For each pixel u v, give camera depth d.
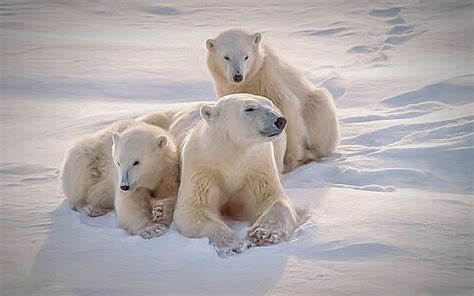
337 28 30.98
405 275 7.40
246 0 42.84
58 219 9.65
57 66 23.47
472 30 27.80
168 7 40.06
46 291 7.50
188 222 8.59
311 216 8.95
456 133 12.73
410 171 10.82
